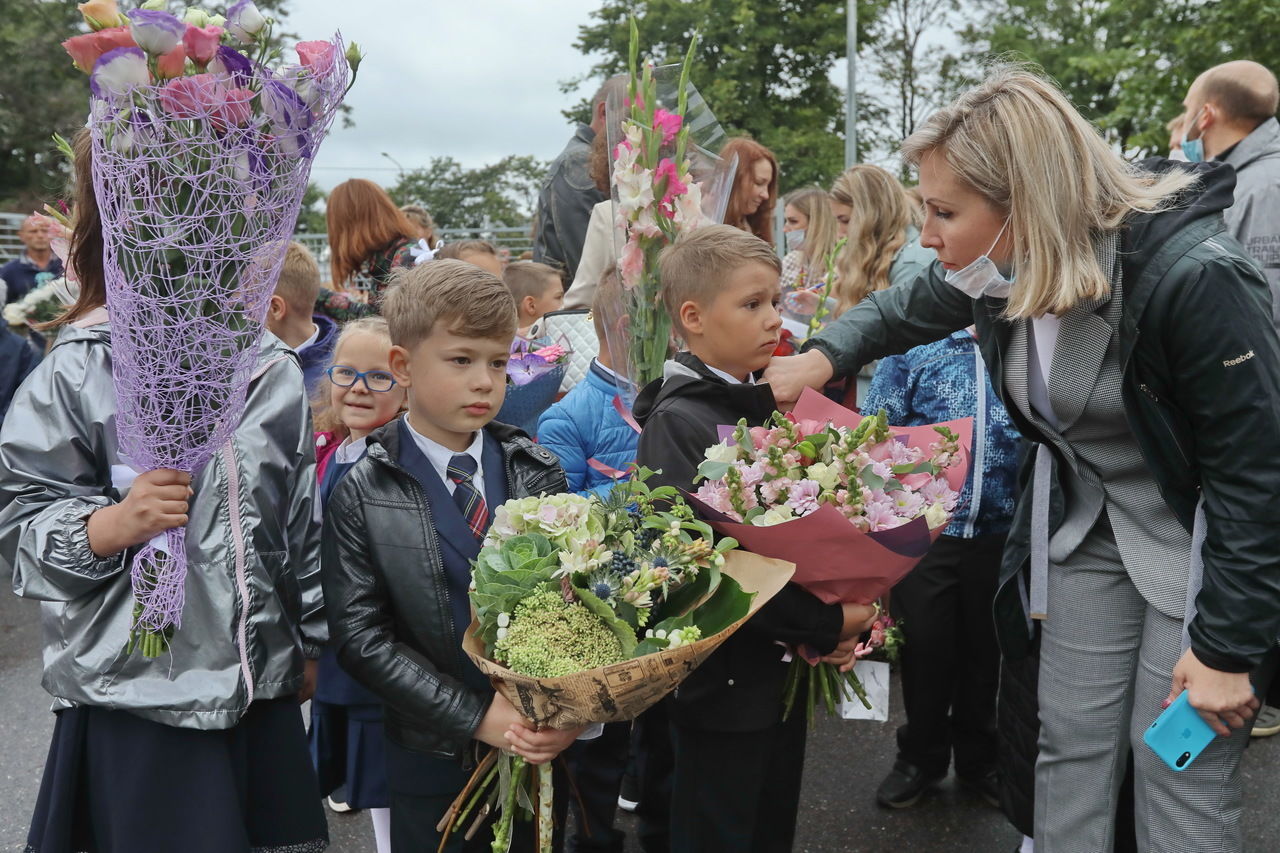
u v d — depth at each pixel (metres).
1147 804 2.06
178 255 1.59
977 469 3.05
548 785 1.82
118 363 1.68
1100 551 2.12
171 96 1.50
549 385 3.28
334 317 4.50
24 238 8.08
